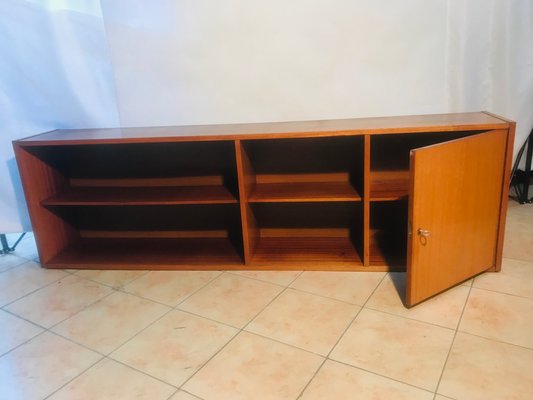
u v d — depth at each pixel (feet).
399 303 6.42
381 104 8.20
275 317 6.29
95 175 8.75
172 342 5.90
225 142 8.07
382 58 7.93
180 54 8.31
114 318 6.55
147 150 8.39
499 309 6.11
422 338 5.63
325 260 7.64
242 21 7.97
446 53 7.87
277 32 7.97
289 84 8.24
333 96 8.22
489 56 8.04
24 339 6.16
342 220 8.40
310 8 7.77
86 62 8.52
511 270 7.08
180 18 8.10
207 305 6.72
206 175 8.35
